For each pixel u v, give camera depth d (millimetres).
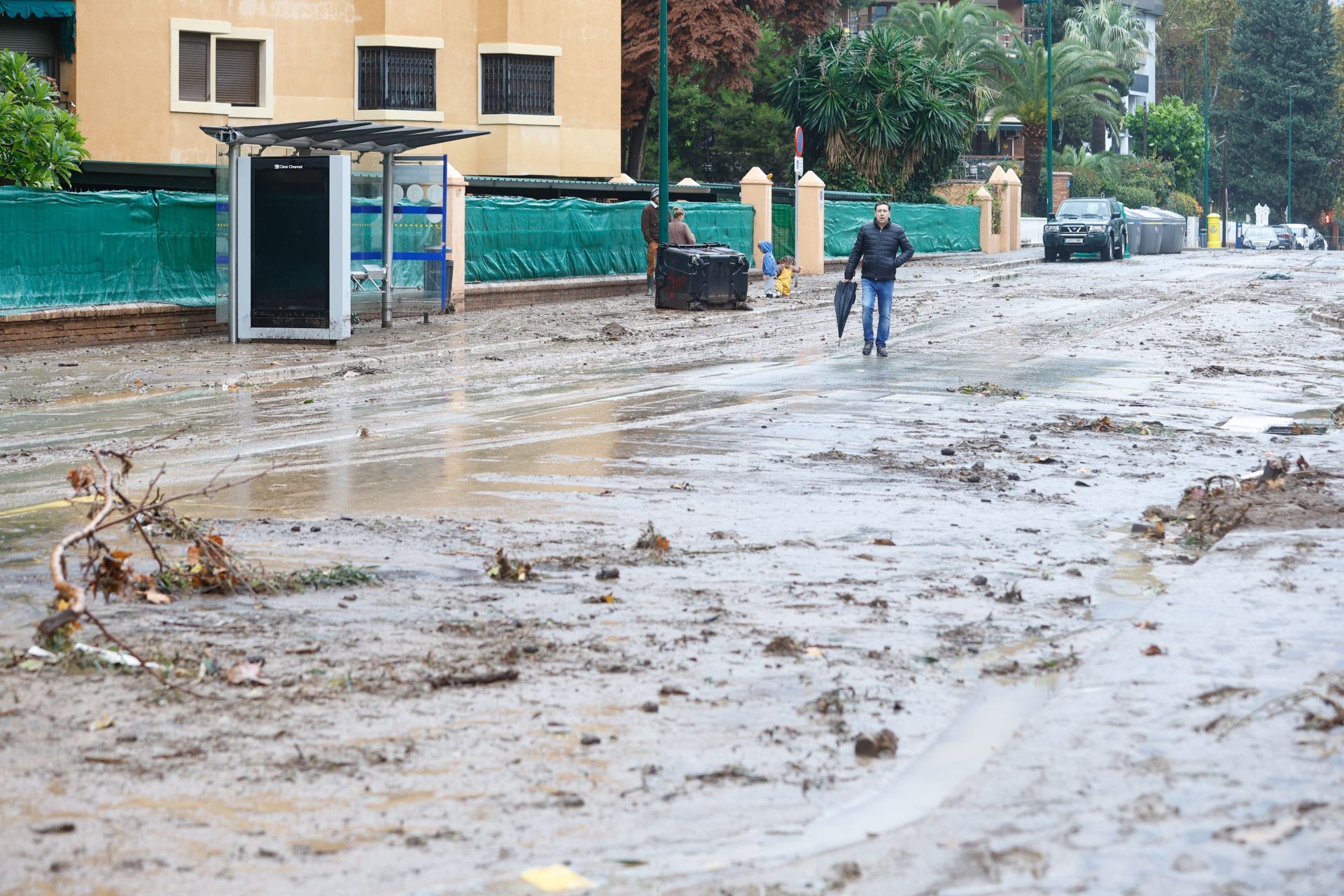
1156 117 105062
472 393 17906
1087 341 24938
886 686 6844
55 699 6430
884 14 88750
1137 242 64062
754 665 7113
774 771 5762
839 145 57062
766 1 54062
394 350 22281
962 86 59219
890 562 9391
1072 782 5391
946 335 26078
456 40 37875
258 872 4789
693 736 6121
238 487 11672
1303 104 118438
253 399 17250
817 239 44719
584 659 7152
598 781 5621
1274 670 6703
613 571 8797
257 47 35469
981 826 5027
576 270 34125
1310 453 13891
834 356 22422
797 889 4664
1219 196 119562
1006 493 11789
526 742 6023
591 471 12531
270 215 22891
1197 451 14055
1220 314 30906
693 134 65000
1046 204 70438
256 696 6512
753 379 19297
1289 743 5703
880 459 13297
